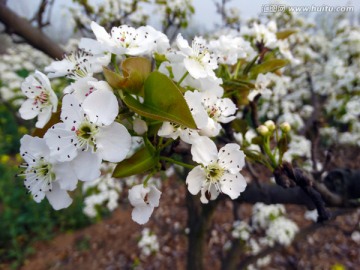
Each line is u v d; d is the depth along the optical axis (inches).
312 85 20.8
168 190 31.0
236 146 5.5
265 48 9.2
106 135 4.7
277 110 22.4
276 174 6.8
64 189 4.7
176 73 5.5
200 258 14.2
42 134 5.4
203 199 5.5
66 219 27.8
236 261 16.9
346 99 17.7
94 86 4.6
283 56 9.7
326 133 20.5
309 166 17.0
